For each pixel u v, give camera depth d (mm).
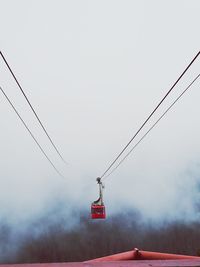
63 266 2652
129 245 74438
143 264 2668
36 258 70500
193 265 2607
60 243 74062
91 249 74062
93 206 19328
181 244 74312
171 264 2656
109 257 5996
